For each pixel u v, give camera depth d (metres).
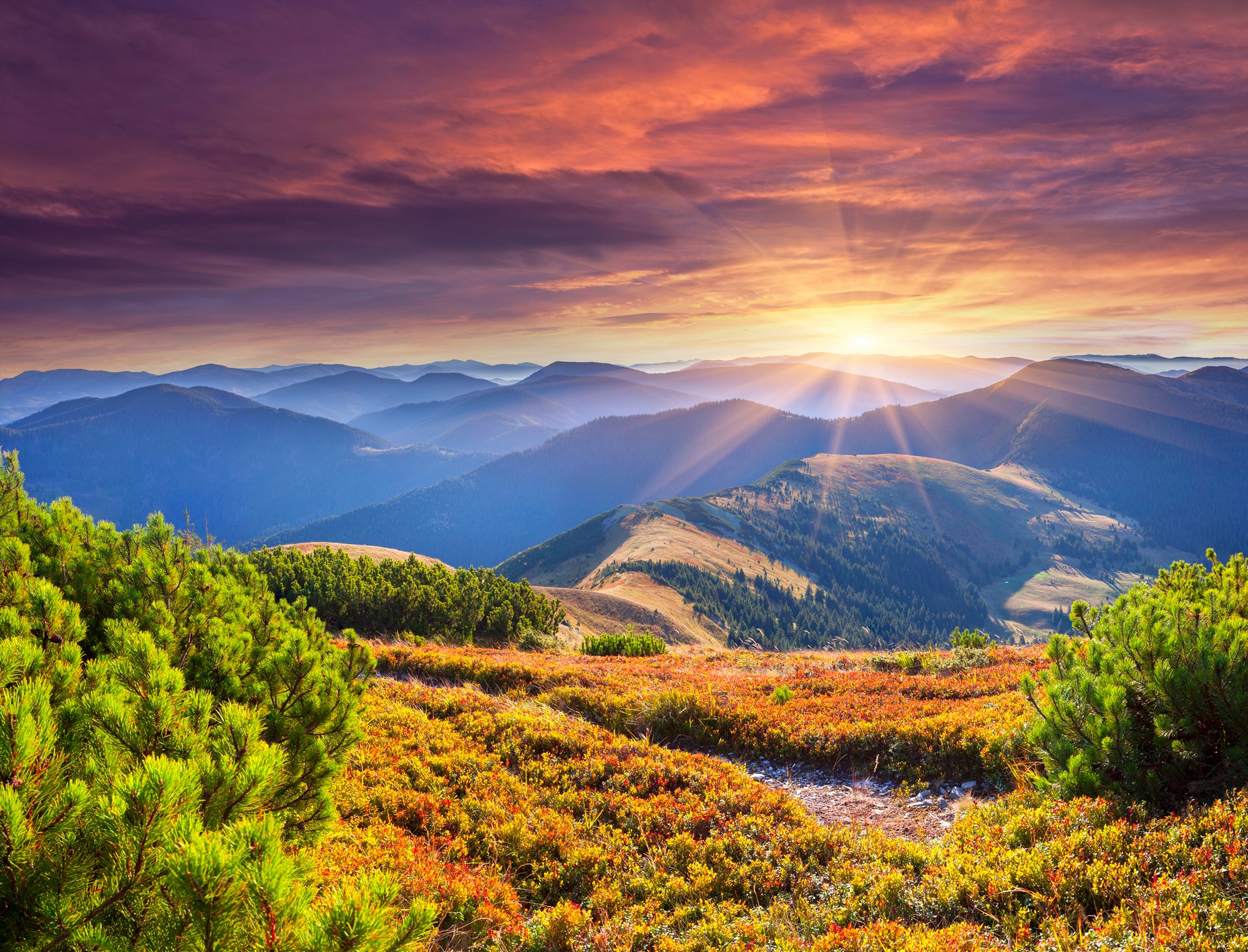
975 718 10.77
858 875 6.59
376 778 9.15
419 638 25.12
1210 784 6.38
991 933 5.20
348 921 2.49
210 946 2.39
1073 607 9.74
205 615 7.41
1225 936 4.24
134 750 3.55
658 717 13.24
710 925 5.91
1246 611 8.33
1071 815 6.43
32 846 2.66
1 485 9.22
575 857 7.46
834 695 14.09
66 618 5.20
